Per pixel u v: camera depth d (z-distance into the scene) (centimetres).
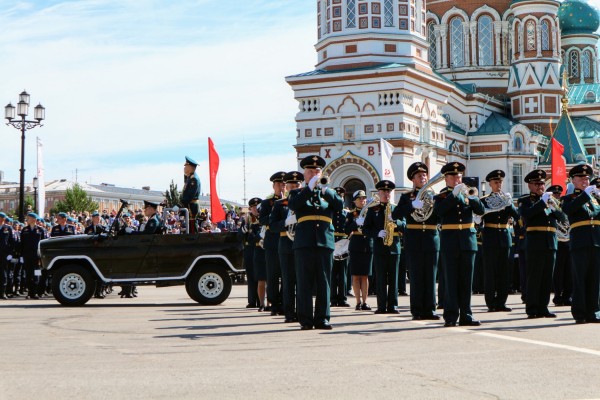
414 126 5959
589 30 9125
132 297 2777
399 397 868
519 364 1081
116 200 15075
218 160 2938
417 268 1777
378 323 1673
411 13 6097
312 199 1538
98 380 959
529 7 7738
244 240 2255
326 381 953
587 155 7762
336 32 6069
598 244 1652
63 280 2228
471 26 7931
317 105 6056
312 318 1546
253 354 1172
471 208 1614
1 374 1000
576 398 871
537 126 7756
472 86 7625
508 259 2036
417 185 1772
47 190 14612
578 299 1659
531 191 1819
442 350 1215
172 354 1174
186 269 2261
